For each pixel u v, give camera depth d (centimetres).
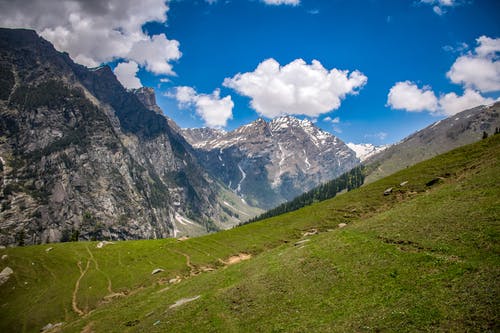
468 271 2819
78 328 5609
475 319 2233
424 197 5534
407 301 2708
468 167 7419
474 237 3362
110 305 6762
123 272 8925
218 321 3569
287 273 4212
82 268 9969
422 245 3647
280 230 9138
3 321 7519
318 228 8069
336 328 2673
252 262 5909
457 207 4334
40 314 7406
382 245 4006
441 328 2259
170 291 6128
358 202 8888
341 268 3781
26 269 10094
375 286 3166
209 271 7462
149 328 4084
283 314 3253
